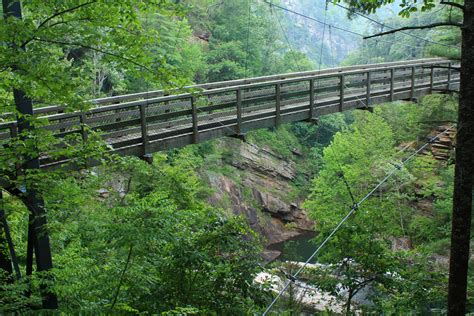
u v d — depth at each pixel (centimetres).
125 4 392
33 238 492
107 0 384
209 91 797
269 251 1989
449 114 1525
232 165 2477
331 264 680
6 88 389
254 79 1058
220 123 814
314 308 745
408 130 2286
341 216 699
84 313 402
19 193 483
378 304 632
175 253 485
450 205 1435
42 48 378
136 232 438
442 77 1541
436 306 598
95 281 463
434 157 1769
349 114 3616
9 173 459
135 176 831
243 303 518
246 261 507
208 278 513
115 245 443
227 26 2928
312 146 3309
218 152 2362
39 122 420
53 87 372
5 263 511
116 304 432
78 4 386
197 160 1784
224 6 3011
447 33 1534
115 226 448
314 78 979
